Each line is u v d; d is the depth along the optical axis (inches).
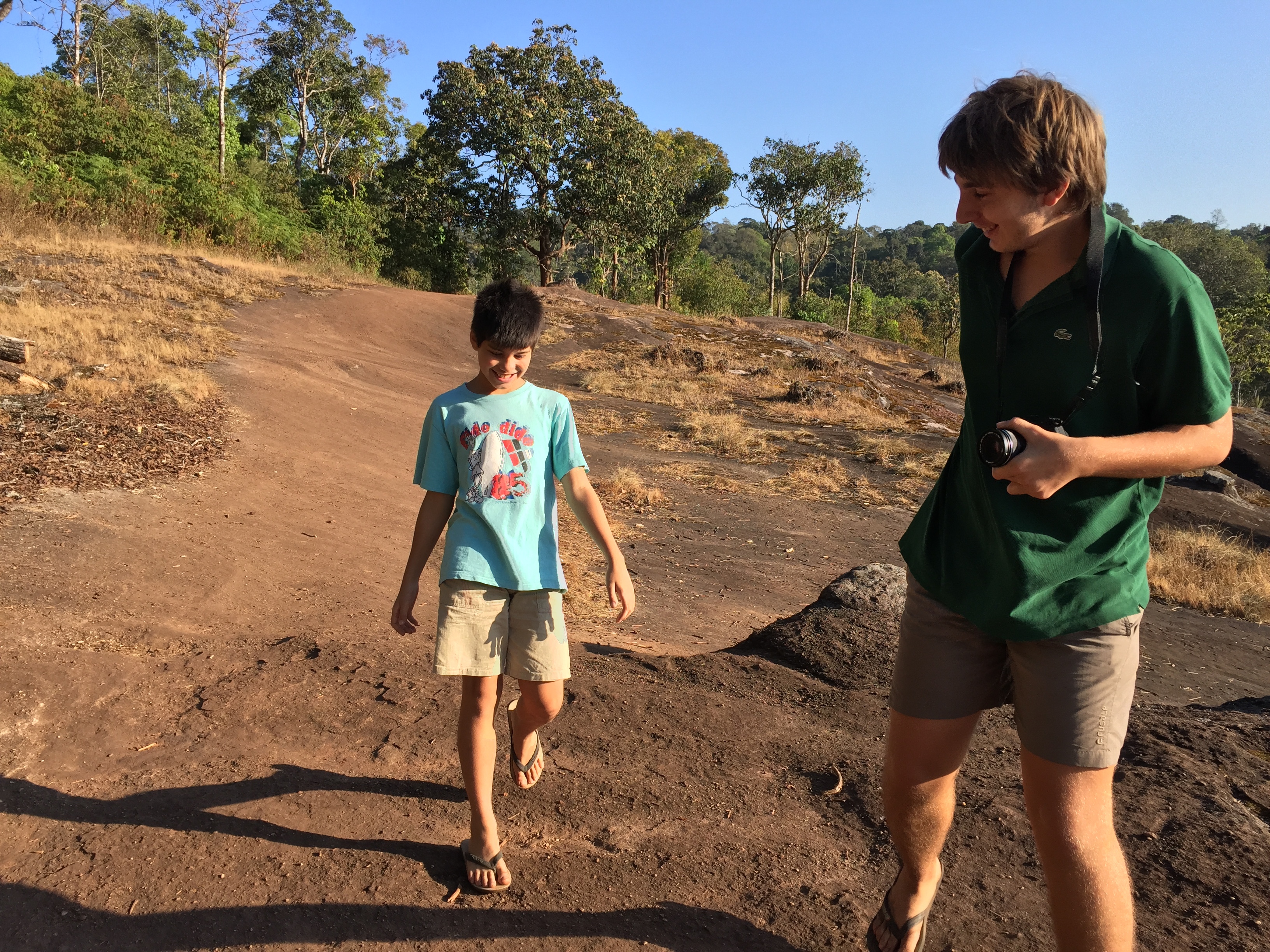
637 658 149.5
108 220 820.6
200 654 149.9
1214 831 92.6
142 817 97.6
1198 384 56.7
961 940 80.7
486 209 1509.6
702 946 80.7
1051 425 58.7
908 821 72.3
